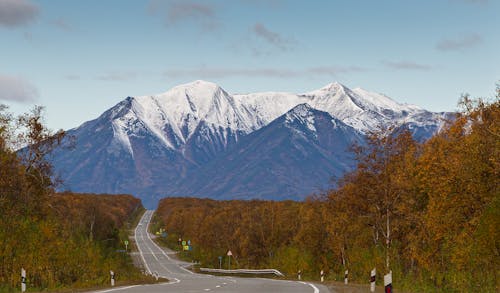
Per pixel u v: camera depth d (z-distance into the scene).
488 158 34.00
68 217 68.19
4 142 50.00
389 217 51.28
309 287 38.97
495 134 33.00
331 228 67.44
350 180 52.44
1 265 41.38
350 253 58.66
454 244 37.41
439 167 36.38
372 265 51.66
